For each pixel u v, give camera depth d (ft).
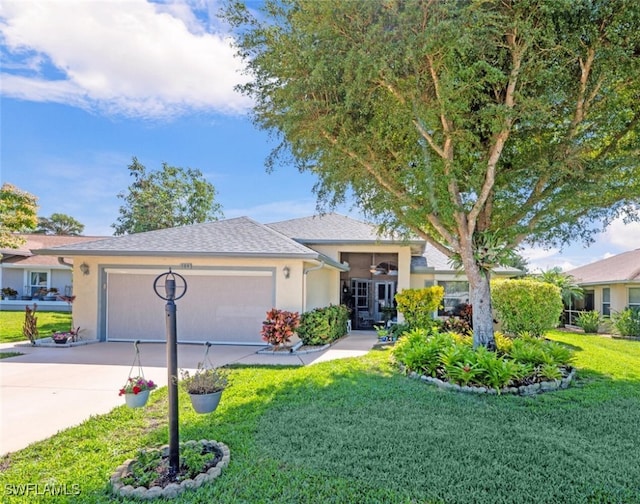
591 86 28.50
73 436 17.29
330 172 31.58
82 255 42.47
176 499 12.13
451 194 29.89
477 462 14.52
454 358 25.95
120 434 17.58
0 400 22.57
